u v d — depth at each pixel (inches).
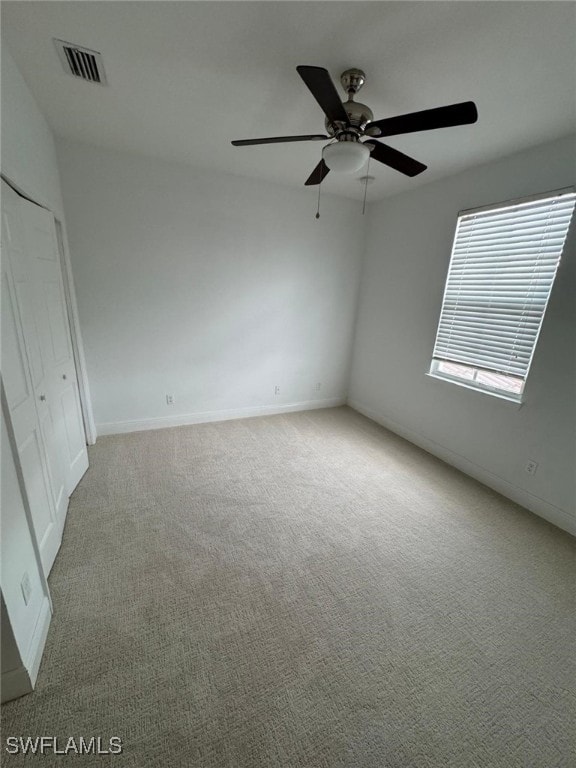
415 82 66.5
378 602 65.3
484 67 61.3
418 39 55.5
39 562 55.7
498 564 76.4
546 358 89.9
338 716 47.0
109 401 128.7
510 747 44.6
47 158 88.0
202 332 136.9
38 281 74.5
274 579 69.2
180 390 140.2
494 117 76.4
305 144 96.3
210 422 149.6
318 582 69.1
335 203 145.6
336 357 170.6
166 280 124.8
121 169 108.8
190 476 106.0
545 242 88.5
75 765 40.7
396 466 118.9
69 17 53.6
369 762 42.4
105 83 71.1
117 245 114.6
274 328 150.6
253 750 42.9
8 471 47.5
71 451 94.3
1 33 56.8
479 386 111.2
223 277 134.0
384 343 150.6
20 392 57.5
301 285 150.0
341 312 163.5
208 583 67.4
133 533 80.2
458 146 90.7
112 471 106.4
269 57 61.9
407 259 133.9
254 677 51.2
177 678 50.5
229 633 57.7
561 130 80.3
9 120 61.0
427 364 129.0
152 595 64.1
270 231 136.8
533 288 92.0
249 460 118.1
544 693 51.2
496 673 53.7
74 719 45.1
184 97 75.9
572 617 64.1
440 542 82.6
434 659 55.3
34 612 52.7
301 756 42.6
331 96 51.9
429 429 130.0
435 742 44.8
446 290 118.6
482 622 62.3
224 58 62.7
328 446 132.0
